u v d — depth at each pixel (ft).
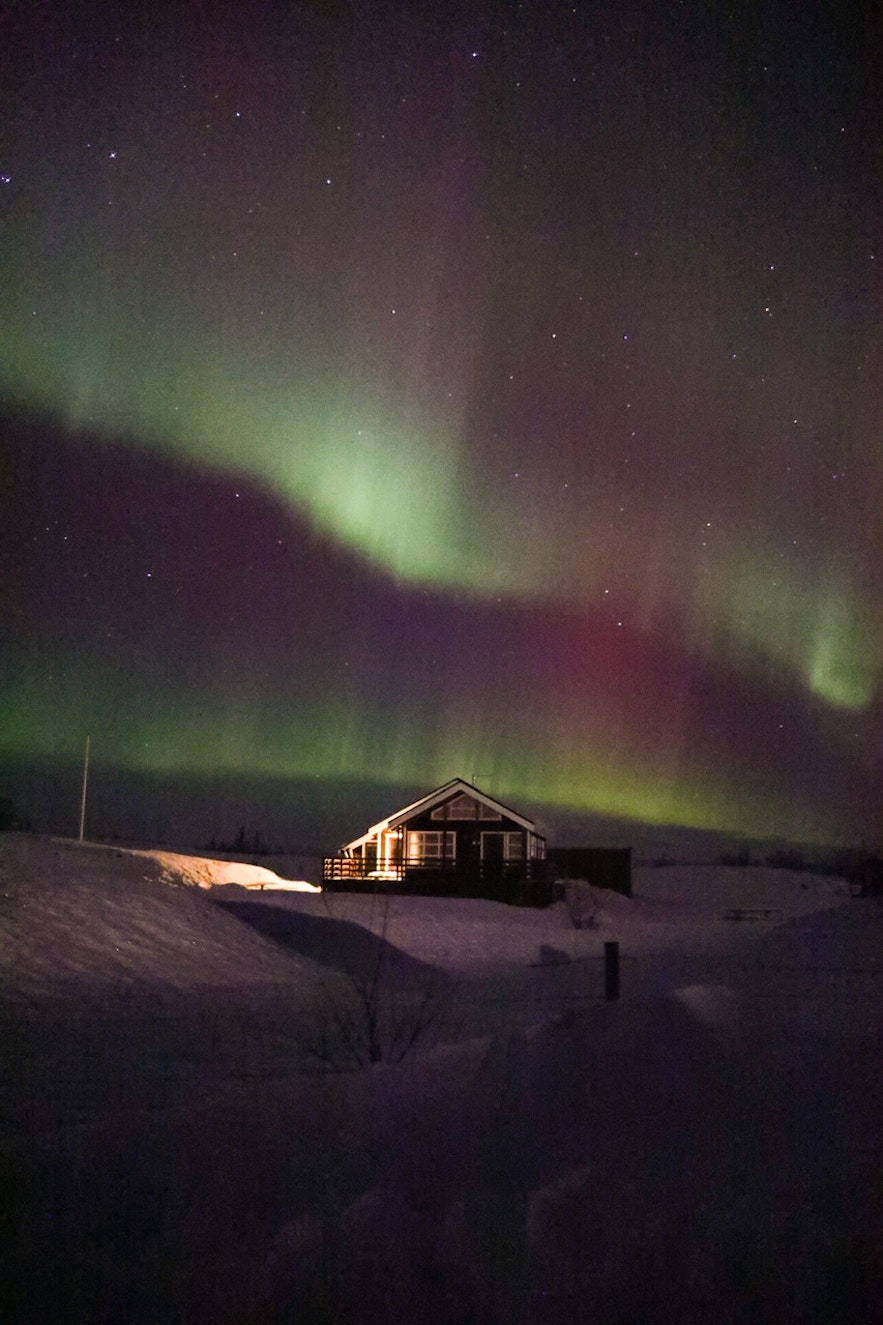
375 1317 12.99
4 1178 19.88
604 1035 20.90
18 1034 38.81
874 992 24.71
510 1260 13.60
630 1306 12.34
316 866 229.25
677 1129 16.30
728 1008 22.24
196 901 71.61
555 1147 16.60
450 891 134.21
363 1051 36.73
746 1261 12.75
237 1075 32.71
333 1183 17.46
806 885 240.32
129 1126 23.15
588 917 125.49
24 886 60.85
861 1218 13.23
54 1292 14.78
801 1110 16.26
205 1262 15.24
